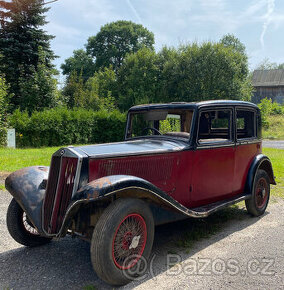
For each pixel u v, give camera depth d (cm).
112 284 291
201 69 2814
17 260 355
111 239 277
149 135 455
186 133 411
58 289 291
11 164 987
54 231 319
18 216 376
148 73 3167
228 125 458
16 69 2359
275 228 459
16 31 2430
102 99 2900
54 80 2469
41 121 1819
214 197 439
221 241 408
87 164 308
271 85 4997
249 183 490
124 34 5053
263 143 2230
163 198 319
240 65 2903
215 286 295
